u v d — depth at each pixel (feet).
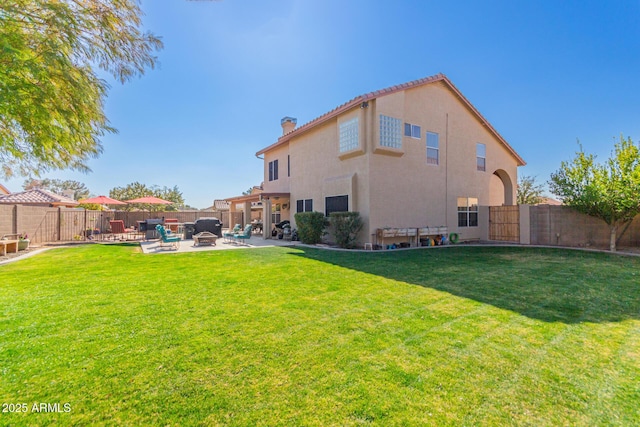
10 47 13.70
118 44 19.03
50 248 43.09
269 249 40.29
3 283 20.97
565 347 11.31
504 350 11.05
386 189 41.52
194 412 7.77
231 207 77.77
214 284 20.67
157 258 32.60
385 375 9.42
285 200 61.77
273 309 15.55
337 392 8.57
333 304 16.34
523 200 80.48
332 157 46.62
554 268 26.61
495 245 45.75
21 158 19.57
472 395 8.47
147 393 8.54
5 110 14.79
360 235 41.16
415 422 7.41
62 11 15.88
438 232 45.50
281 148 63.77
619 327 13.20
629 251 38.17
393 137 41.34
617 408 7.95
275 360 10.33
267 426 7.28
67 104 17.62
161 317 14.34
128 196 116.37
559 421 7.49
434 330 12.85
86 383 8.98
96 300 16.99
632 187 34.63
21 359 10.30
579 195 40.14
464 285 20.48
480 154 54.75
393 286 20.17
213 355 10.66
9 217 42.47
